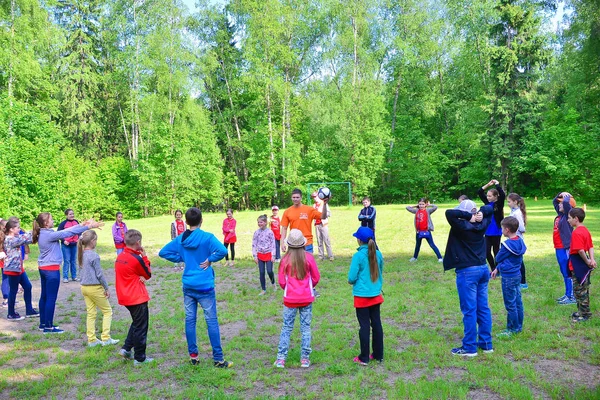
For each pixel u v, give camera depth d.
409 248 13.90
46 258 6.86
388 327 6.50
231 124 44.62
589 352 5.23
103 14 40.09
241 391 4.60
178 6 37.78
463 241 5.32
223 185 42.69
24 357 5.84
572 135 32.38
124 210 38.09
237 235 19.78
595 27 25.39
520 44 34.34
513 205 8.16
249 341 6.18
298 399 4.36
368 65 38.91
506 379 4.56
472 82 40.09
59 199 27.23
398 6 40.84
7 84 28.55
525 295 7.82
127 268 5.35
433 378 4.74
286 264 5.19
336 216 27.23
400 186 42.72
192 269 5.17
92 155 39.62
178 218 12.40
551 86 37.59
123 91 39.62
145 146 38.97
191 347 5.28
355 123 39.09
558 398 4.15
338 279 10.02
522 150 35.06
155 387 4.75
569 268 6.52
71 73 37.00
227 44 40.94
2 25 27.31
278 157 39.28
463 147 41.75
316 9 38.78
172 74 37.09
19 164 24.98
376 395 4.40
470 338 5.27
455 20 39.50
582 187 28.50
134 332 5.41
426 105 41.94
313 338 6.20
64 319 7.51
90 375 5.11
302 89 41.03
